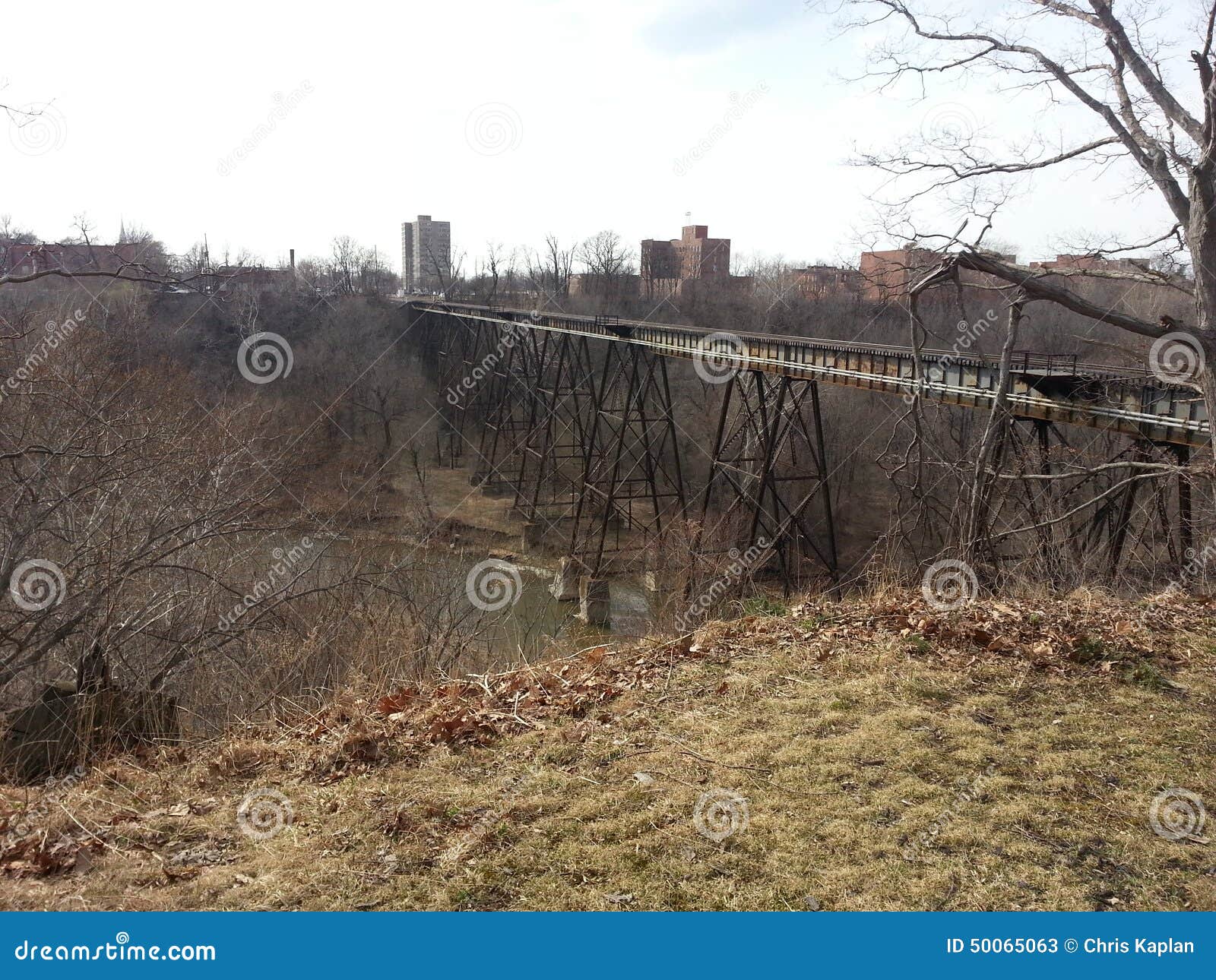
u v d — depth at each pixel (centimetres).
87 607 784
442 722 445
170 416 1438
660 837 344
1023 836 349
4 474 917
